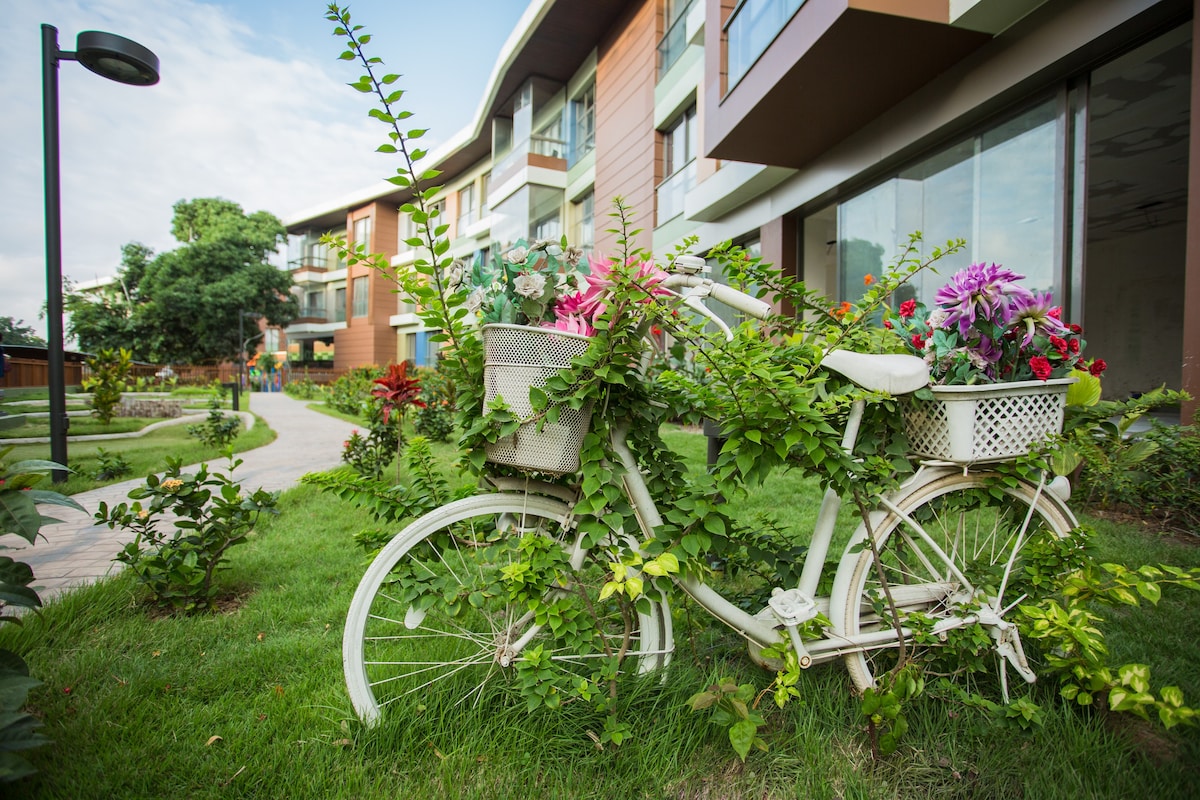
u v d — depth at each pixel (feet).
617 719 5.09
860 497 5.23
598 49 46.96
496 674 5.73
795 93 18.52
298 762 4.73
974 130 17.34
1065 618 4.91
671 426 25.64
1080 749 4.63
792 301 6.57
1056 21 14.01
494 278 5.25
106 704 5.43
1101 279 33.68
